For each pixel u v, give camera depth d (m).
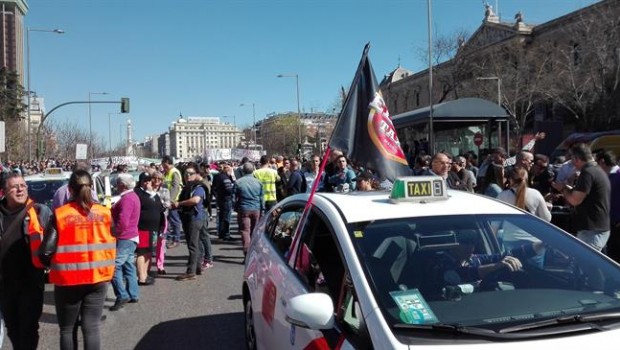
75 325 4.72
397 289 2.81
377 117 4.89
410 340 2.41
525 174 5.92
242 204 10.03
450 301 2.80
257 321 4.41
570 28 39.06
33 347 4.94
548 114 43.12
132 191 7.48
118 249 7.28
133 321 6.63
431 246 3.16
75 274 4.54
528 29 51.44
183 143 158.75
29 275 4.89
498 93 37.22
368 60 4.92
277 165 16.77
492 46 44.50
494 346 2.35
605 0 34.75
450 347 2.35
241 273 9.38
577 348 2.34
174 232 12.62
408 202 3.56
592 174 5.89
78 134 64.81
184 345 5.70
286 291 3.61
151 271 9.65
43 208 5.25
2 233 4.83
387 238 3.14
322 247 3.49
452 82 45.00
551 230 3.46
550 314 2.68
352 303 2.84
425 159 9.50
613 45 34.03
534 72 40.47
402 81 80.88
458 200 3.68
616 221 6.66
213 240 13.46
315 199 3.93
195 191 9.02
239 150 41.56
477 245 3.21
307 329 3.05
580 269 3.10
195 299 7.63
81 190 4.62
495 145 18.09
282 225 4.59
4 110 56.50
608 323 2.57
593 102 35.94
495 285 2.97
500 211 3.55
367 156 4.84
